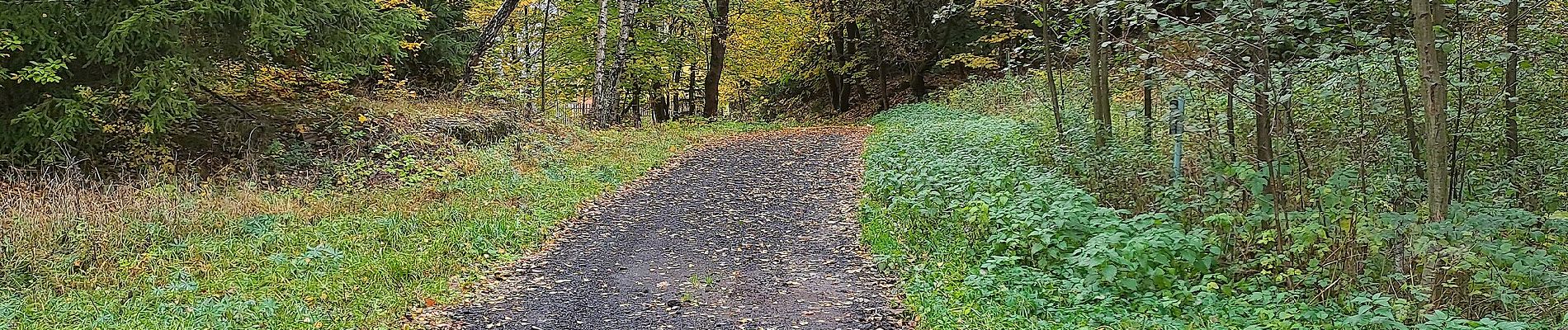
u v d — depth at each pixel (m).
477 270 7.75
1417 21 5.89
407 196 10.67
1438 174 6.02
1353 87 7.98
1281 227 7.54
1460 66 6.98
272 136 13.16
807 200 11.09
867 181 11.98
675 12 23.44
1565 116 8.67
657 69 24.45
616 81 20.02
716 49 24.38
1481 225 6.04
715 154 15.54
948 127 17.30
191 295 6.62
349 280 7.06
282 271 7.24
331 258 7.59
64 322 6.09
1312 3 6.67
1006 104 21.09
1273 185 7.44
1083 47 11.62
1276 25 6.71
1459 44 6.89
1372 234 6.48
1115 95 16.28
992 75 27.03
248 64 12.34
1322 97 8.37
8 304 6.39
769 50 28.25
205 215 8.94
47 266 7.28
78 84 10.82
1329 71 8.04
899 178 10.83
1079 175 10.72
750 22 26.16
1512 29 7.10
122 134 11.65
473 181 11.55
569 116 19.94
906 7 27.05
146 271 7.23
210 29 11.04
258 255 7.79
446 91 18.86
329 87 15.05
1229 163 8.76
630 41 23.41
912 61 28.06
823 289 7.27
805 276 7.64
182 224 8.59
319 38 11.98
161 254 7.69
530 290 7.34
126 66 10.45
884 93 28.38
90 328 5.94
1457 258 5.99
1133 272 6.66
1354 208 7.36
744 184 12.34
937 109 23.02
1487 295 6.16
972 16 23.45
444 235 8.53
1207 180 8.80
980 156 12.15
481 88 18.58
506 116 16.61
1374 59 7.67
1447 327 5.28
